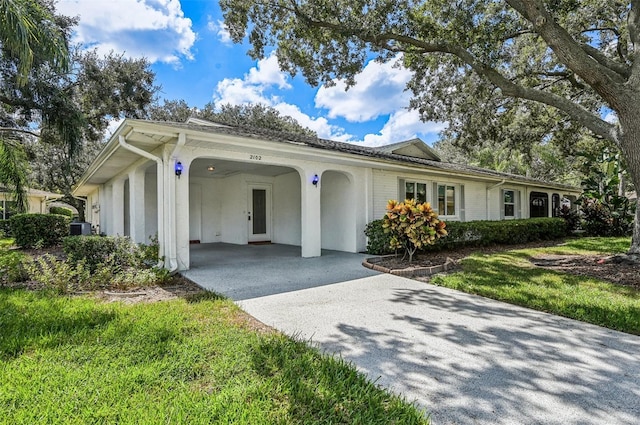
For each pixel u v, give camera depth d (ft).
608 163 45.93
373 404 7.20
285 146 23.49
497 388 8.07
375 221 31.32
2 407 6.65
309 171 28.78
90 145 63.36
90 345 9.62
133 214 28.07
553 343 10.80
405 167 32.73
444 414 7.03
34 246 34.42
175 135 19.49
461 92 37.01
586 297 15.75
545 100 26.32
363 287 18.22
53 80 31.01
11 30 17.93
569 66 22.39
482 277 20.31
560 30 22.02
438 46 27.61
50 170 64.49
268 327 11.76
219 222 43.75
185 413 6.59
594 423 6.76
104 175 37.17
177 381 7.84
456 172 37.65
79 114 31.83
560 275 20.90
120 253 19.63
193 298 15.06
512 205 52.06
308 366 8.70
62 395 7.12
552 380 8.46
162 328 10.96
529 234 41.63
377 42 28.71
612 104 22.63
